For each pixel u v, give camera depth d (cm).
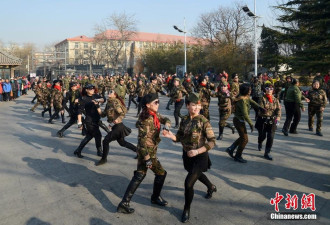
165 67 4581
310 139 762
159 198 404
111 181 490
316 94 801
